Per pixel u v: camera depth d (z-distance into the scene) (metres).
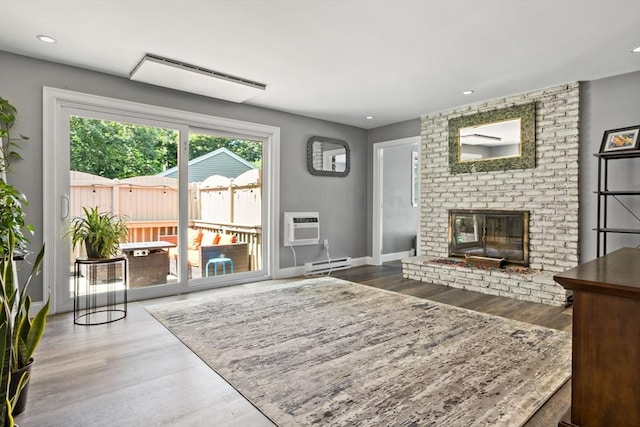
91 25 2.65
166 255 4.04
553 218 4.03
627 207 3.60
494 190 4.54
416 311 3.38
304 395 1.91
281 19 2.56
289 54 3.17
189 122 4.18
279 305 3.59
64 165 3.43
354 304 3.62
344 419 1.69
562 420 1.49
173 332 2.84
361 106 4.81
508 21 2.58
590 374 1.41
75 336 2.77
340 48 3.03
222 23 2.62
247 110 4.66
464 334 2.78
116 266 3.72
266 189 4.93
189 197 4.21
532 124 4.15
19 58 3.17
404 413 1.73
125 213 3.79
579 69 3.51
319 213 5.49
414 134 5.48
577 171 3.85
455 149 4.89
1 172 2.89
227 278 4.54
